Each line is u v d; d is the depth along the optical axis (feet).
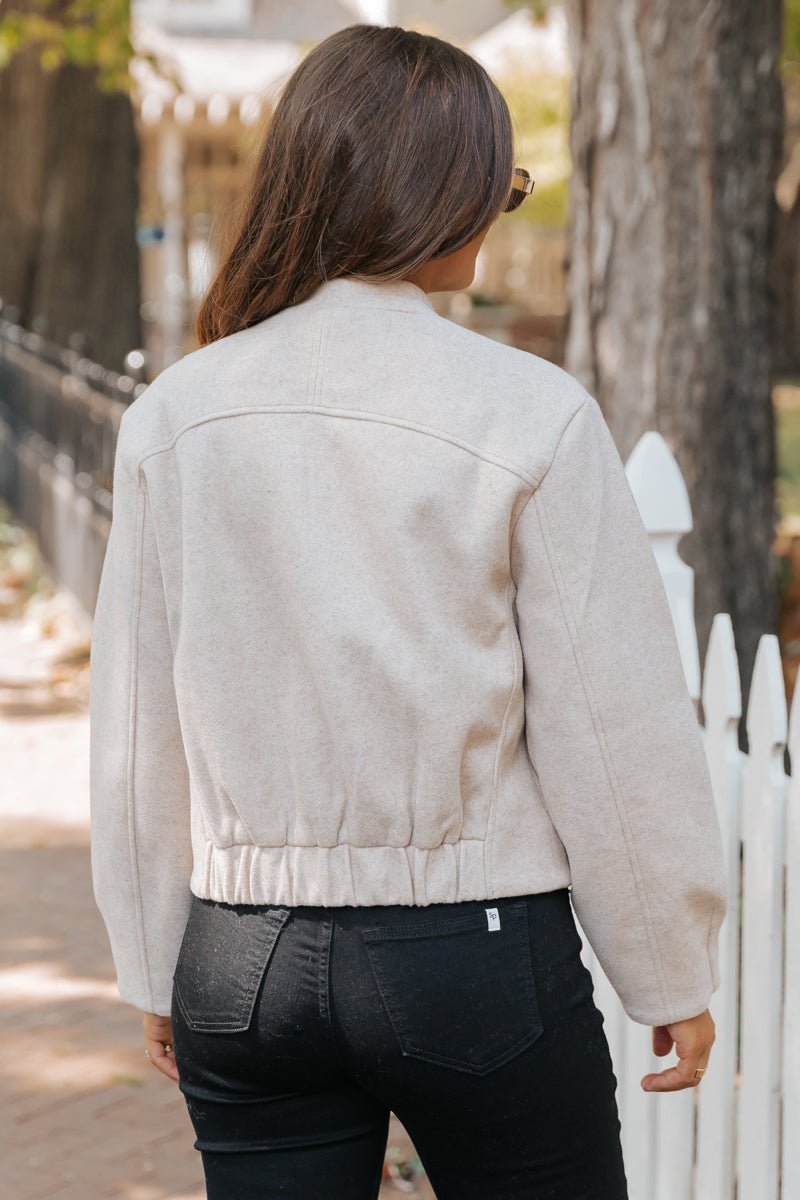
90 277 38.34
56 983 13.05
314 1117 5.08
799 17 41.04
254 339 5.16
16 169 37.70
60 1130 10.49
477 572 4.74
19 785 18.72
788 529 26.66
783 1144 7.50
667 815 4.89
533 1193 4.95
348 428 4.85
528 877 4.87
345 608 4.77
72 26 32.76
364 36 5.16
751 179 15.93
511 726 4.86
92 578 25.07
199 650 5.02
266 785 4.97
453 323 5.13
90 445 25.22
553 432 4.78
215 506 5.00
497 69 60.64
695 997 5.23
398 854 4.82
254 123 5.43
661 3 15.35
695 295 15.85
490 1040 4.76
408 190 4.99
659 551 8.61
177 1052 5.30
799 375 64.95
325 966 4.83
